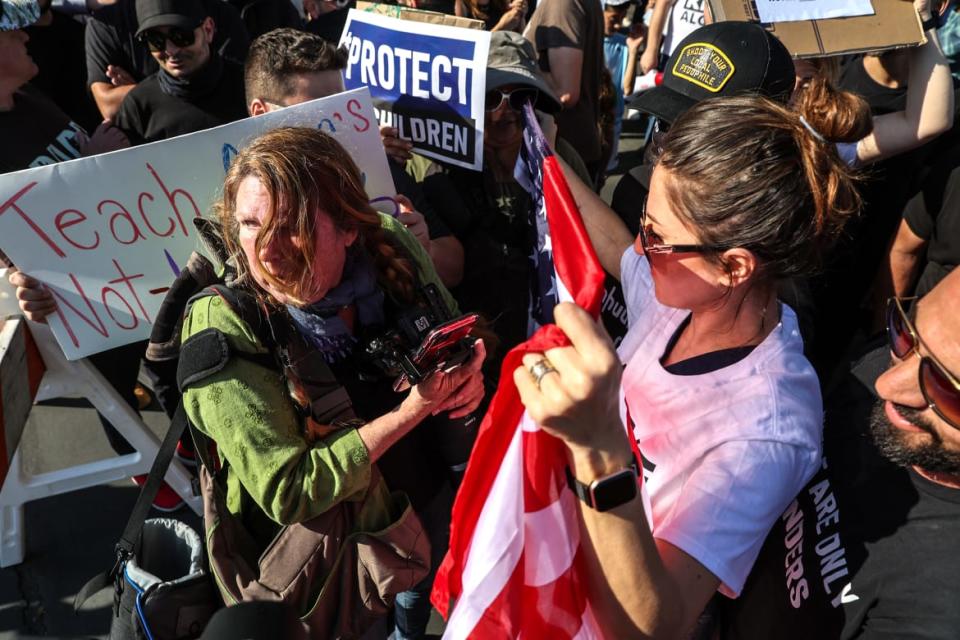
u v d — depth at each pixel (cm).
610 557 90
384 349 149
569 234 92
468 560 107
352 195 145
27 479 269
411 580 156
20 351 222
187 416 150
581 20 324
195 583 157
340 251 145
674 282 114
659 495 118
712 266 109
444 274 233
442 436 181
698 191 105
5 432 211
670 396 118
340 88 229
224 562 151
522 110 218
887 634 105
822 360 267
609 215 190
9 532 280
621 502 86
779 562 122
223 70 300
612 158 511
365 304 152
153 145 191
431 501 187
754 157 102
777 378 113
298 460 141
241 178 136
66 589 274
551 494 100
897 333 107
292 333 145
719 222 104
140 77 368
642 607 92
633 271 158
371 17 241
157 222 199
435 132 232
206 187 199
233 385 137
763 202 102
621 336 198
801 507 123
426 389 143
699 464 113
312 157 138
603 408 80
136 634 154
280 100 222
